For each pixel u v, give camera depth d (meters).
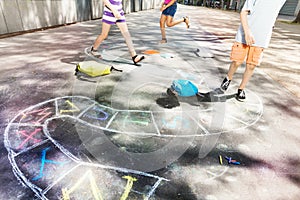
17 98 2.75
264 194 1.58
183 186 1.62
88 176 1.67
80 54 4.70
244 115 2.59
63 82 3.26
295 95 3.14
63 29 7.64
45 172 1.68
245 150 2.02
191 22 11.12
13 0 6.05
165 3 5.38
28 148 1.92
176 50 5.35
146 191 1.57
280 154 1.98
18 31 6.40
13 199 1.46
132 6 15.66
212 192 1.58
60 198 1.48
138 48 5.45
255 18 2.49
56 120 2.34
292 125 2.42
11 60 4.16
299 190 1.62
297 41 7.43
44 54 4.62
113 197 1.51
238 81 3.57
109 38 6.48
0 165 1.73
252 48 2.64
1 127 2.18
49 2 7.45
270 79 3.72
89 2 10.02
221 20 12.70
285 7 19.86
